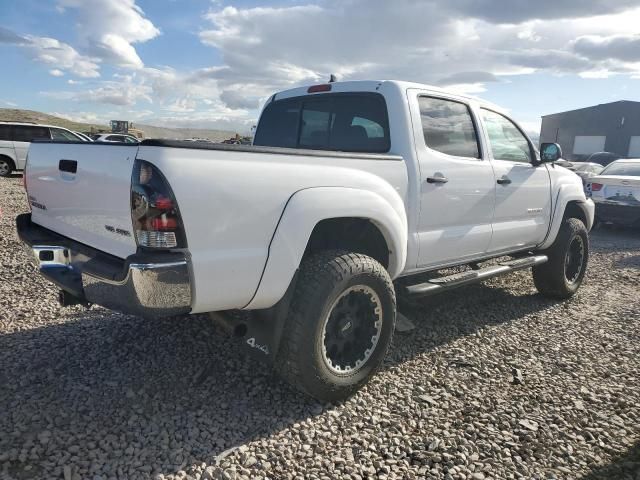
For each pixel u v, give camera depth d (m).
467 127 4.41
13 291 5.14
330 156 3.19
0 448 2.64
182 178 2.50
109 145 2.74
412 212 3.77
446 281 4.12
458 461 2.75
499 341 4.47
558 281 5.61
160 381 3.42
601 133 41.50
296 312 2.99
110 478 2.47
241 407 3.16
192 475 2.52
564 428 3.12
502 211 4.71
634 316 5.27
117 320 4.44
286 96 4.69
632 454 2.89
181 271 2.52
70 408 3.05
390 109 3.82
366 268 3.20
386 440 2.91
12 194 13.56
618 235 11.18
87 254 2.97
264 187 2.81
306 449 2.78
